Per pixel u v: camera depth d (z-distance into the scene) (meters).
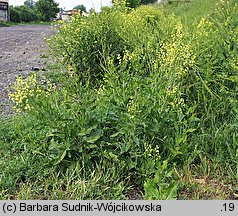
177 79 3.38
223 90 3.45
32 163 2.85
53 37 4.96
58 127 2.78
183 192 2.67
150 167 2.68
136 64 3.60
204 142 3.17
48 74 5.05
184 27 4.52
